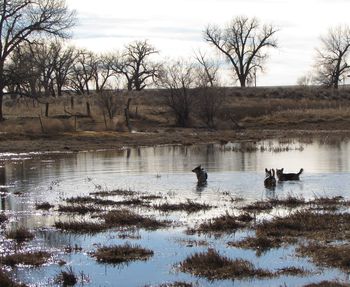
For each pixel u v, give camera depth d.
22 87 62.81
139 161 33.03
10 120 57.28
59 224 15.79
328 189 21.14
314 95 88.50
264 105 77.38
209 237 14.32
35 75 57.91
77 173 27.92
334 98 87.50
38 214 17.70
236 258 12.31
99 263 12.37
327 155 34.16
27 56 60.50
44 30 57.06
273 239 13.82
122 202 19.14
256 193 20.52
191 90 65.19
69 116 61.25
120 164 31.59
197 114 65.88
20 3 55.81
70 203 19.34
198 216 16.78
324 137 51.69
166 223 15.89
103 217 16.98
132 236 14.58
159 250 13.24
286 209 17.42
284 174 23.62
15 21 56.19
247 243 13.48
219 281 10.97
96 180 25.20
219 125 65.50
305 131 61.03
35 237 14.72
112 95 64.94
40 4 56.78
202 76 67.19
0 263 12.36
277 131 61.28
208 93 65.31
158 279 11.21
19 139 46.47
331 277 11.00
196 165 30.22
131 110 68.88
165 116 68.44
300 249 12.84
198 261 12.00
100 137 48.69
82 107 68.50
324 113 71.69
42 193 21.80
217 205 18.33
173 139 49.31
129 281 11.14
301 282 10.77
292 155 34.66
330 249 12.62
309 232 14.37
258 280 10.96
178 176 25.86
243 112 74.00
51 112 65.06
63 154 38.31
